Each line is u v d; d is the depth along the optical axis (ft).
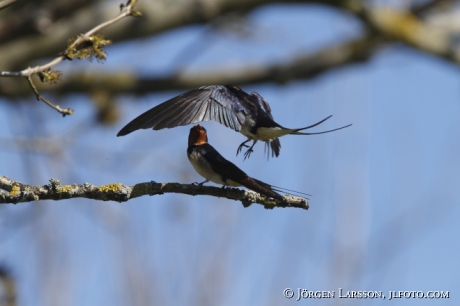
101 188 19.88
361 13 47.42
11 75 19.60
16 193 19.08
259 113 22.36
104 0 44.27
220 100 20.33
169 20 43.21
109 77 46.65
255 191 21.09
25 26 39.34
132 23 42.91
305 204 22.21
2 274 30.37
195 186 21.30
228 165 22.18
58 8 39.83
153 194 20.65
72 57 20.36
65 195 19.47
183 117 19.02
